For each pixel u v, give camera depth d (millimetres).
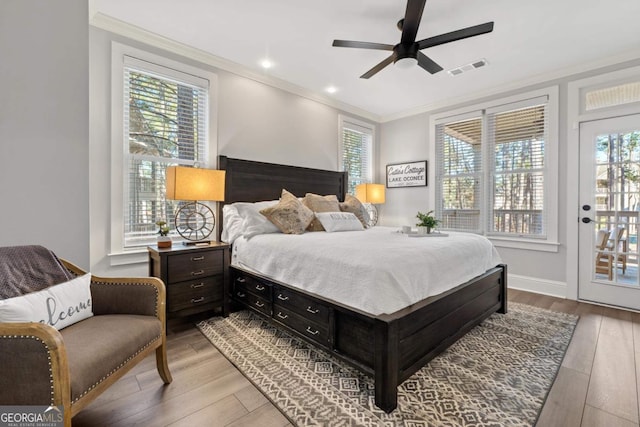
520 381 1701
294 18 2400
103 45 2438
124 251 2553
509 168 3703
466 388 1643
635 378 1722
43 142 1563
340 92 3996
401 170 4824
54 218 1604
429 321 1784
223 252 2678
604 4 2176
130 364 1362
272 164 3547
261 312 2402
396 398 1509
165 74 2771
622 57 2908
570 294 3242
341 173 4367
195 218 3031
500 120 3777
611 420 1381
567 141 3254
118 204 2518
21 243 1508
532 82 3461
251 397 1565
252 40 2734
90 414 1411
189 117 2982
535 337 2271
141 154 2674
